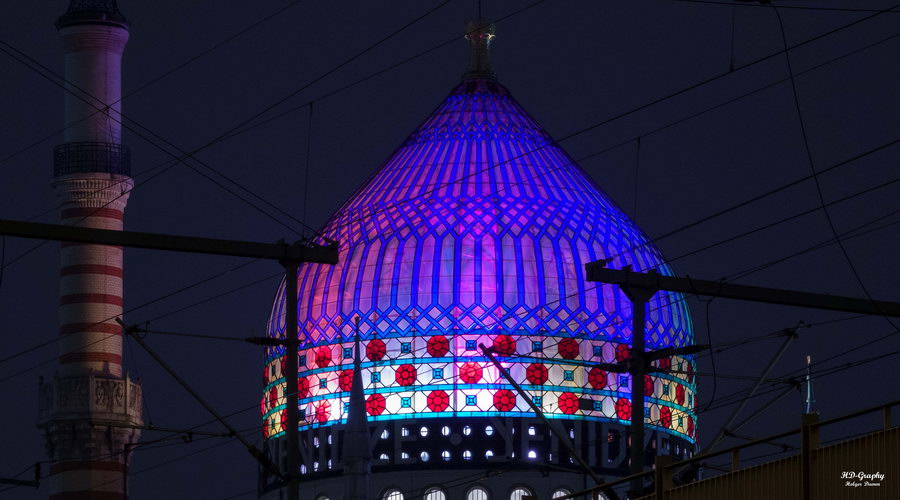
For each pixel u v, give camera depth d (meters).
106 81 114.00
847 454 39.56
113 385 112.31
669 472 45.78
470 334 120.12
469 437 119.12
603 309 121.69
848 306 57.56
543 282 120.94
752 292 57.81
